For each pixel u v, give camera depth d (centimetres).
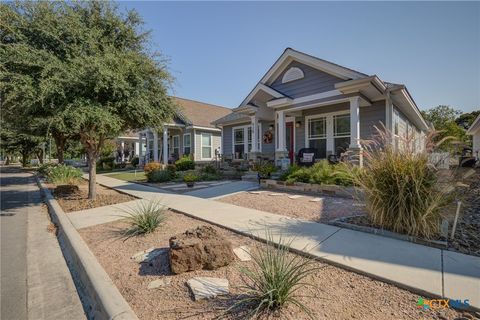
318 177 727
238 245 351
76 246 374
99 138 773
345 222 429
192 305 217
